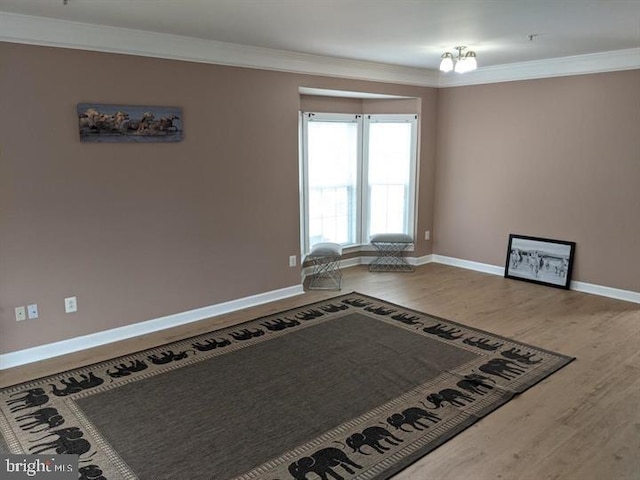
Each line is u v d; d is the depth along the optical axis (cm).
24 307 347
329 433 266
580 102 486
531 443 255
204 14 315
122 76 365
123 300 394
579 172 497
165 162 398
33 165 336
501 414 283
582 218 502
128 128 373
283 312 459
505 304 477
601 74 467
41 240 347
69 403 298
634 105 451
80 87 347
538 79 512
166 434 266
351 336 400
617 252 482
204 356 364
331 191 595
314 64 475
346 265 623
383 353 367
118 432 268
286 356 363
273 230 481
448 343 384
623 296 484
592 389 310
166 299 418
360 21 333
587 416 279
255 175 457
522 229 552
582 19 331
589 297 495
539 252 539
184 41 386
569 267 515
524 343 383
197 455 248
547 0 285
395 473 234
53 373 337
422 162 607
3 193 328
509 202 559
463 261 617
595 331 405
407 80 561
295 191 492
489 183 574
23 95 326
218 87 418
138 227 392
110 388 316
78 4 290
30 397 305
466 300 490
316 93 525
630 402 294
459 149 598
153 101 383
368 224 628
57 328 364
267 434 266
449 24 346
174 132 398
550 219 527
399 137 605
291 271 504
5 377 331
